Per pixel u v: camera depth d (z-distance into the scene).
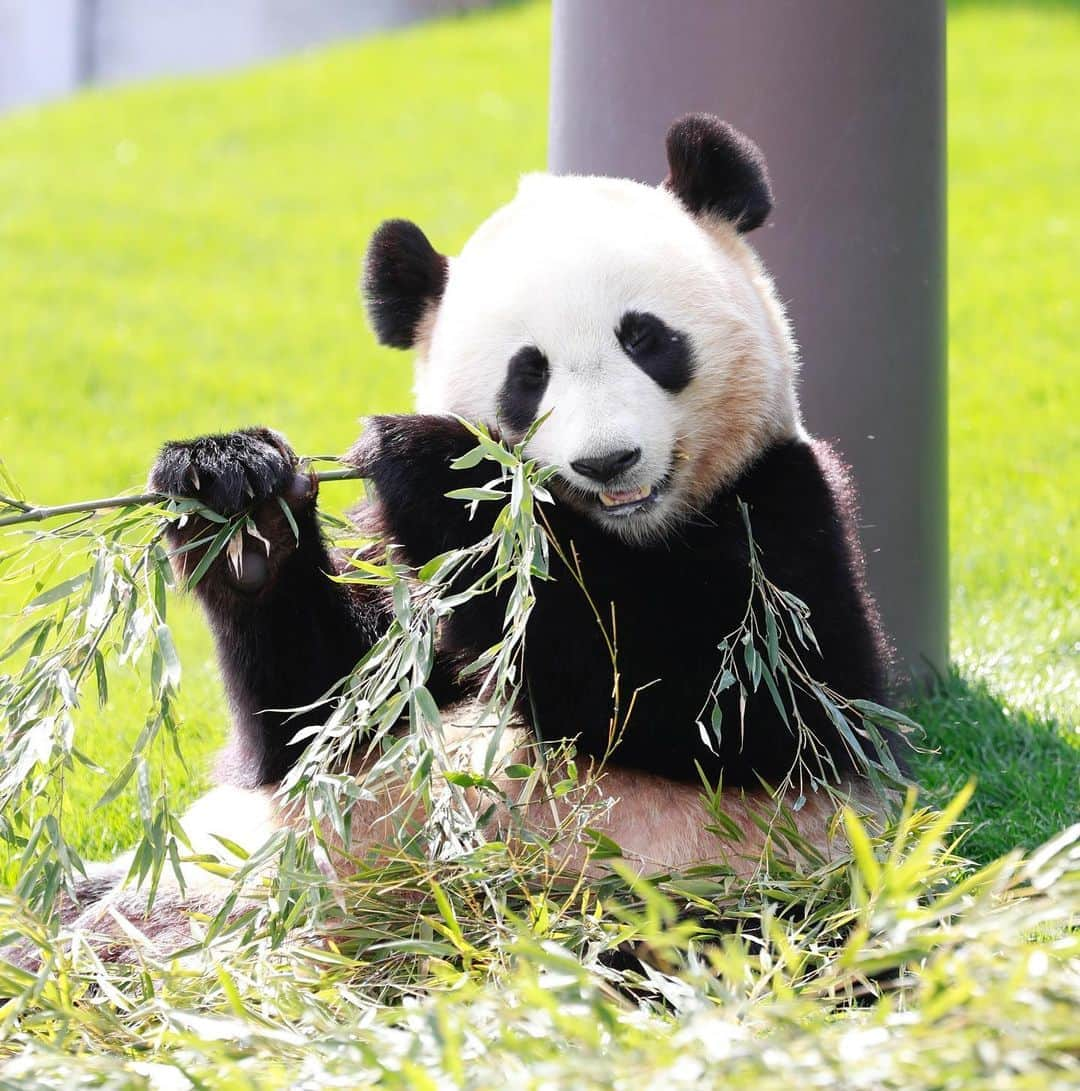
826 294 11.22
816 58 10.91
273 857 7.61
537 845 7.17
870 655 8.23
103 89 47.06
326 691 8.09
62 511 7.29
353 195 34.03
